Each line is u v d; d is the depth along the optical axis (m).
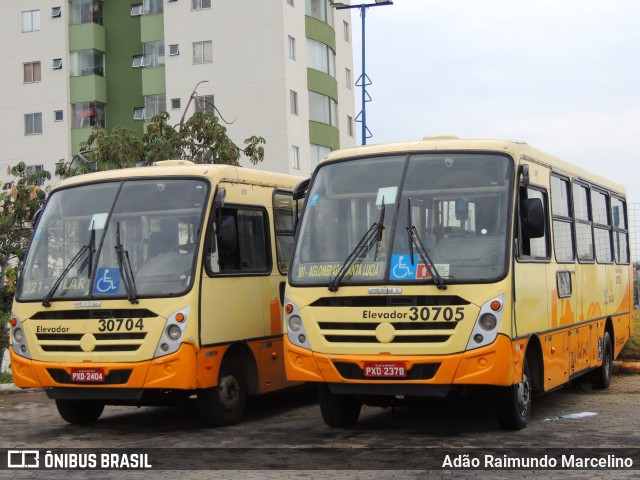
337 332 11.02
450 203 11.09
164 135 27.56
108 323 12.04
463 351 10.54
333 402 11.98
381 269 10.94
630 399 14.75
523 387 11.60
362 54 29.77
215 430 12.46
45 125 49.94
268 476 9.23
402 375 10.70
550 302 12.46
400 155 11.54
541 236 11.45
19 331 12.60
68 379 12.19
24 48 50.47
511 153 11.32
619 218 17.80
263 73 45.19
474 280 10.62
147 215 12.52
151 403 12.60
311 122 47.38
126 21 50.22
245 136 45.34
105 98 50.25
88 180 13.09
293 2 46.34
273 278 14.07
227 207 13.08
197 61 46.41
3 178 49.97
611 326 16.42
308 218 11.62
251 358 13.37
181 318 11.85
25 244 20.30
